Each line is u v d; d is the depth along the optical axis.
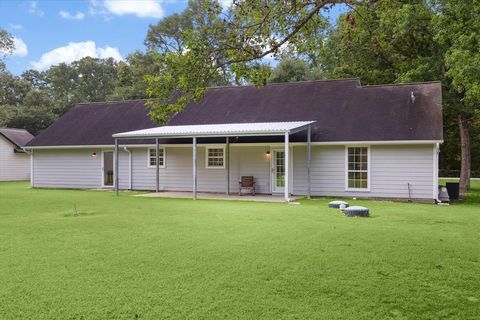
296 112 20.20
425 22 20.75
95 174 23.48
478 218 11.76
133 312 4.55
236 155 20.53
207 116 21.86
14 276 5.81
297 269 6.16
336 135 18.14
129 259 6.72
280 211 13.05
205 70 7.09
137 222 10.66
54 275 5.85
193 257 6.86
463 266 6.40
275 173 19.83
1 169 32.75
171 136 17.84
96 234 8.93
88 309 4.63
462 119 22.31
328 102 20.34
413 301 4.95
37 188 24.22
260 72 7.57
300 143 18.30
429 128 17.03
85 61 68.31
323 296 5.07
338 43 24.02
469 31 17.16
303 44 8.08
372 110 18.95
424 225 10.35
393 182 17.53
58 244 7.88
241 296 5.04
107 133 23.55
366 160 18.03
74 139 24.06
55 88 67.81
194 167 17.34
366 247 7.62
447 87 21.30
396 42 23.00
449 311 4.67
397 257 6.89
